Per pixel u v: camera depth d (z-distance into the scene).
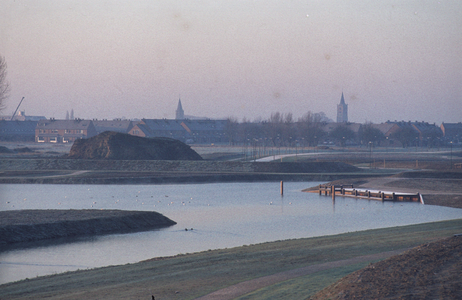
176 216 72.06
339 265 31.23
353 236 47.03
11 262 43.88
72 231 57.56
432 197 88.50
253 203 86.69
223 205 84.00
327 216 71.62
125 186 113.50
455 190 97.50
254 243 51.69
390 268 26.48
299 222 66.06
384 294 22.00
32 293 30.14
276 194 100.94
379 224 63.69
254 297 24.52
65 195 96.31
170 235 57.12
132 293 27.59
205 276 31.17
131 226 62.25
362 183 112.31
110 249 49.28
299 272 30.02
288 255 37.03
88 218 62.03
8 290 31.72
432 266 26.41
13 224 56.50
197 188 110.94
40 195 96.06
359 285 23.66
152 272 34.19
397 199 90.50
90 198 92.12
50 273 39.59
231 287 27.27
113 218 63.12
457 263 26.72
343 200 91.06
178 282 29.89
